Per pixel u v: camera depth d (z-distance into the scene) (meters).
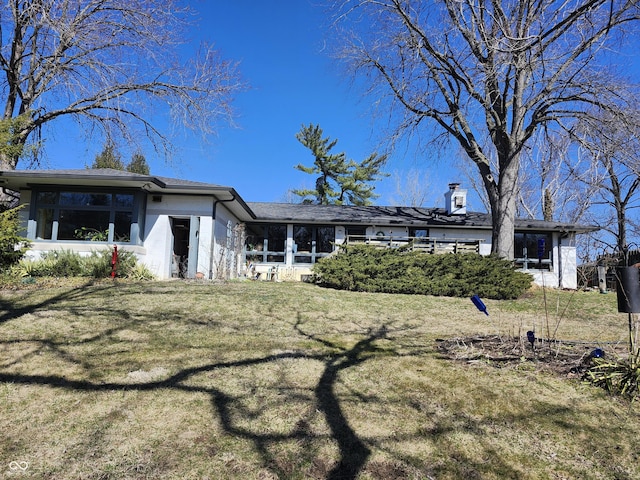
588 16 11.40
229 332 6.40
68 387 4.08
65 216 12.75
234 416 3.51
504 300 11.81
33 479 2.62
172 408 3.66
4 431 3.24
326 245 18.28
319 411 3.62
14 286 9.70
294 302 9.11
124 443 3.07
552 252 18.77
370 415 3.55
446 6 13.50
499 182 14.92
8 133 11.60
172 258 13.67
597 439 3.14
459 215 19.73
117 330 6.25
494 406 3.69
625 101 12.05
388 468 2.79
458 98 15.77
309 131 32.72
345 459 2.89
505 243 14.58
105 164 25.27
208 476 2.68
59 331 6.11
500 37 10.80
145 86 17.20
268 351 5.38
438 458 2.91
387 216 18.83
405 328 7.26
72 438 3.14
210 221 13.54
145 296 8.80
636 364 3.97
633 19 11.61
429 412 3.60
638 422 3.38
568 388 4.02
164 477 2.67
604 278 15.12
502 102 14.46
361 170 33.09
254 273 17.31
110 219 12.73
